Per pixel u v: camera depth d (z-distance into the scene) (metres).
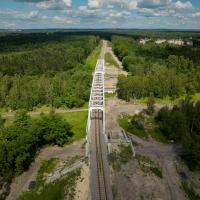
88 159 107.25
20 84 183.75
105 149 113.81
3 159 98.06
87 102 177.62
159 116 149.38
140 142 128.00
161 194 92.56
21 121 126.25
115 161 105.94
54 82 184.50
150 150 121.56
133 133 135.88
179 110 148.00
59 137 122.38
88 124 128.50
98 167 101.31
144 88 187.12
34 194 93.31
